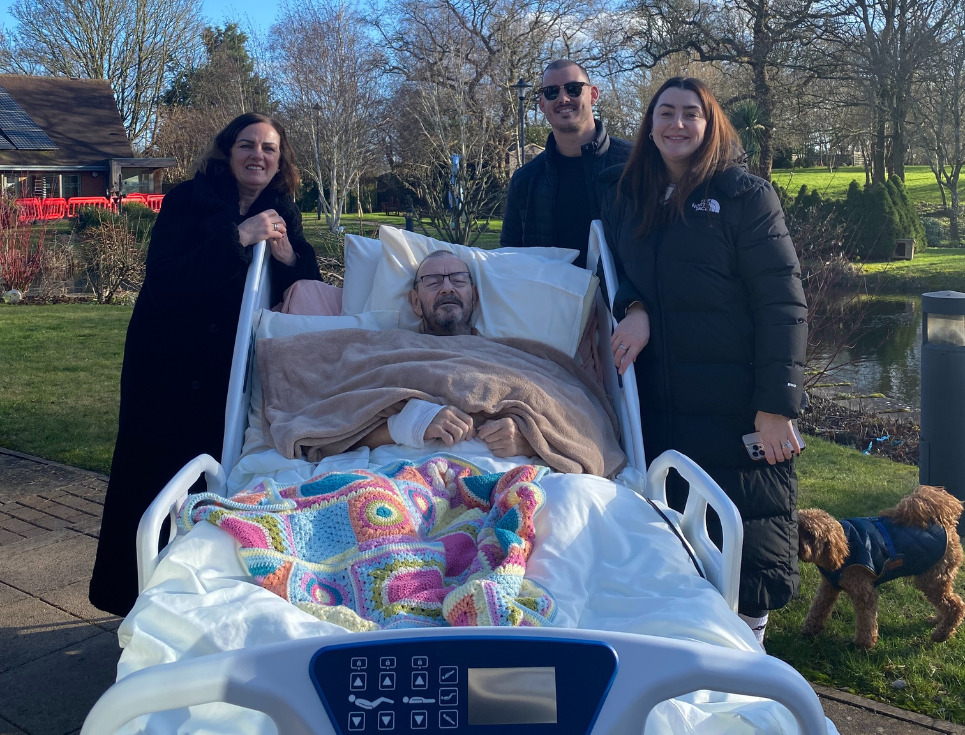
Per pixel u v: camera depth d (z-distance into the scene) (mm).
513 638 1399
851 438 7984
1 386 8648
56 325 12648
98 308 14938
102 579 3299
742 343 2842
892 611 3945
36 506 5230
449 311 3305
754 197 2783
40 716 3086
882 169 26156
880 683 3318
